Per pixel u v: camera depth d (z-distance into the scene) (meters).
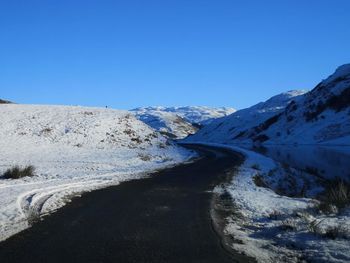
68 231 10.98
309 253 9.39
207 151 54.62
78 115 56.25
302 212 13.55
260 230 11.80
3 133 44.47
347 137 70.25
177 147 58.56
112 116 58.47
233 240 10.55
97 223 12.00
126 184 20.81
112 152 44.09
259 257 9.12
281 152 56.69
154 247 9.66
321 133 76.75
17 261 8.44
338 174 33.09
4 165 28.78
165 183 21.69
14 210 13.14
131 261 8.59
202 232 11.21
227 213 14.11
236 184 22.17
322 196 18.72
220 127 133.12
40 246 9.53
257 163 35.50
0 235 10.38
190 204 15.59
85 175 24.05
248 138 104.38
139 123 61.47
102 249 9.40
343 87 86.06
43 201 14.98
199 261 8.70
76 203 15.02
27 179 21.55
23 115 52.81
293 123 92.50
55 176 23.12
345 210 13.95
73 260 8.57
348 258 8.74
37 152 39.34
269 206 15.38
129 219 12.64
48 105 62.12
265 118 115.00
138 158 38.53
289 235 10.91
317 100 90.75
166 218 12.90
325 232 10.77
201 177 24.91
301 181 30.66
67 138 46.84
